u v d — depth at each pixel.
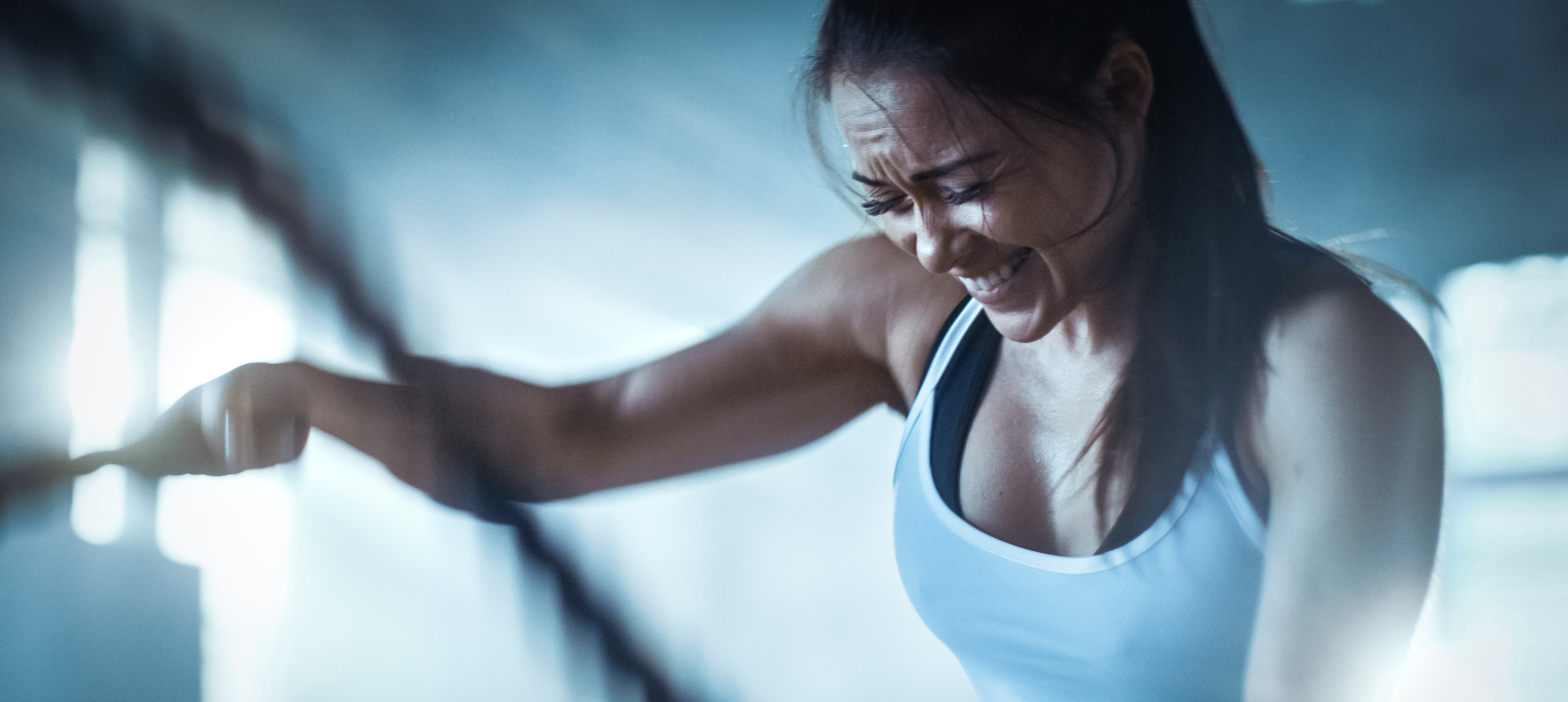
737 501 3.78
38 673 2.15
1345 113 5.92
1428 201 6.20
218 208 2.57
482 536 3.04
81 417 2.26
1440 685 2.31
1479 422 6.14
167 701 2.35
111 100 2.37
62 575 2.19
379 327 2.97
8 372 2.17
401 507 2.81
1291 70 5.86
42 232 2.24
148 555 2.34
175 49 2.46
